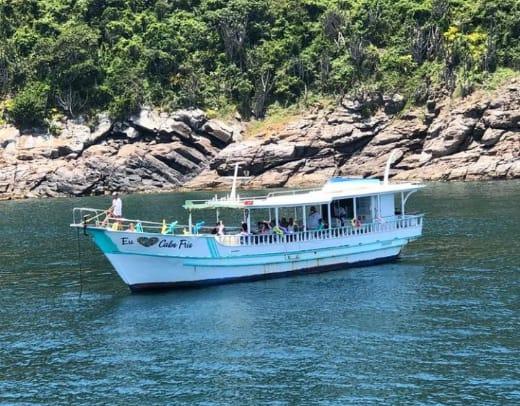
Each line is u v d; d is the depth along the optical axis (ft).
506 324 125.80
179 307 144.15
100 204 351.25
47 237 240.53
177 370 111.04
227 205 165.37
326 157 437.17
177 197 376.48
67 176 419.13
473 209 271.90
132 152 433.07
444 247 196.34
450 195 325.01
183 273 158.10
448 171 412.57
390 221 178.29
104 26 487.20
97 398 102.53
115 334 128.67
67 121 443.32
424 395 99.76
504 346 115.55
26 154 428.15
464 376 105.09
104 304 148.56
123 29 485.15
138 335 127.75
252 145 435.12
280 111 464.65
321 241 169.17
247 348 118.93
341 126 442.09
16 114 437.99
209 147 445.37
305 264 168.66
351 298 146.10
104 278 172.86
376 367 109.29
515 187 347.77
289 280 163.32
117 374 110.42
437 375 105.70
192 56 482.69
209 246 158.30
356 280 161.17
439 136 427.74
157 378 108.37
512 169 402.11
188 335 126.62
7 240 236.43
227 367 111.45
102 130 441.68
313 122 447.42
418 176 420.36
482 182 388.98
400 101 444.14
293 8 505.25
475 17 475.31
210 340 123.54
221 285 160.66
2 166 423.64
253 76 475.31
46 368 113.70
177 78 464.24
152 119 443.73
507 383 102.37
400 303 141.08
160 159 434.30
